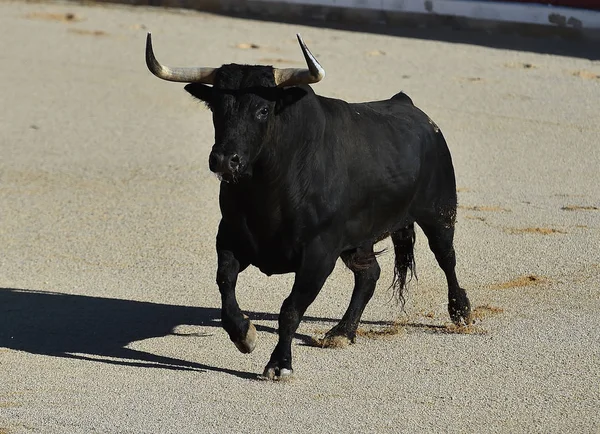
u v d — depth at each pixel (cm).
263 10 8694
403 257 2770
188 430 2012
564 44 7712
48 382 2284
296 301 2306
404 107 2702
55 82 6325
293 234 2286
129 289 3036
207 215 3869
